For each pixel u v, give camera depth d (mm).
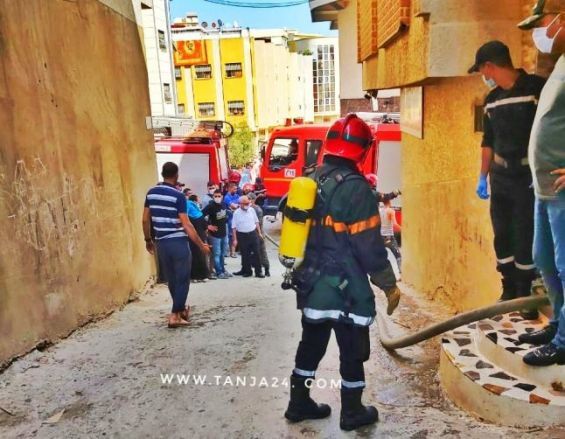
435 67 3693
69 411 3246
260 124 46344
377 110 21016
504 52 3104
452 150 5516
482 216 4719
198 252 9766
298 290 2734
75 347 4551
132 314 6066
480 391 2834
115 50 7066
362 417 2834
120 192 6871
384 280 2684
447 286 5891
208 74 45438
